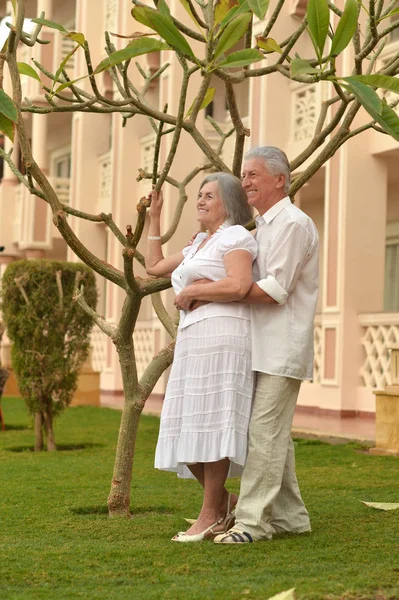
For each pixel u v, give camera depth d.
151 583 3.77
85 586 3.72
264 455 4.62
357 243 14.66
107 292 22.41
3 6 30.09
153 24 4.04
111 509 5.56
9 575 3.91
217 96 21.05
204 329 4.66
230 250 4.64
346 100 4.68
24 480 7.31
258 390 4.67
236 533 4.59
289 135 16.14
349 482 7.00
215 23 4.32
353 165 14.64
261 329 4.67
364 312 14.54
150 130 21.89
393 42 14.94
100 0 23.75
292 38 4.82
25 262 10.12
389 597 3.39
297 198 18.55
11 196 28.80
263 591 3.50
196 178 19.02
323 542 4.57
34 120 26.17
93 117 24.62
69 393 10.23
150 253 5.39
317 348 15.62
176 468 5.00
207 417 4.62
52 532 5.05
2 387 12.38
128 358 5.48
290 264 4.59
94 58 23.66
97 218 5.16
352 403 14.59
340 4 14.23
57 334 10.09
